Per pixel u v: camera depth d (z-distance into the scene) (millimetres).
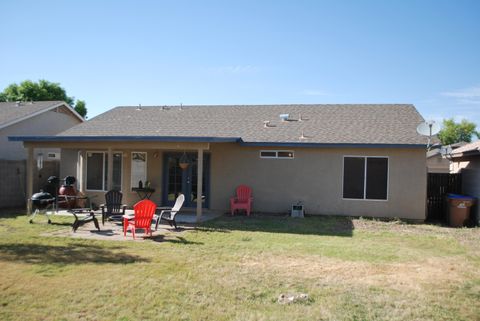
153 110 19516
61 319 4742
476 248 9062
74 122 24438
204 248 8633
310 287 6074
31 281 6121
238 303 5352
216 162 15305
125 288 5848
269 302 5418
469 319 4934
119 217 11562
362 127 15180
